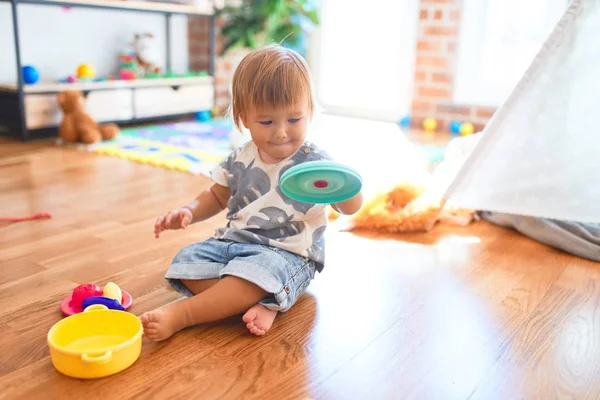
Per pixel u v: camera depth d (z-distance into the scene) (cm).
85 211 160
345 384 82
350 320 101
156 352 88
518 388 82
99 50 310
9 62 270
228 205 110
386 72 319
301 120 98
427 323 100
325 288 114
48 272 118
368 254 133
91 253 129
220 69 351
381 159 177
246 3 337
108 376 81
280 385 81
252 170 106
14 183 186
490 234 150
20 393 77
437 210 151
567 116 131
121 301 104
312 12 328
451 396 80
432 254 134
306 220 105
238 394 78
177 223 107
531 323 102
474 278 121
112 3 266
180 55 359
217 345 91
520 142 138
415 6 300
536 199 143
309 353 90
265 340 93
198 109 326
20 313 100
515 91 130
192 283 102
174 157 226
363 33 323
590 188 136
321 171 87
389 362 88
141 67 318
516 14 276
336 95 343
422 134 290
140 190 182
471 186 149
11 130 273
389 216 149
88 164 216
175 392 78
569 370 87
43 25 281
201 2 315
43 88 250
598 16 119
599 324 102
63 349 80
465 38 286
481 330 99
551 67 126
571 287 118
